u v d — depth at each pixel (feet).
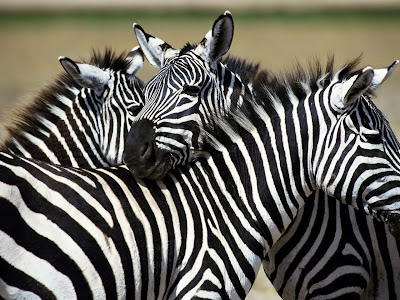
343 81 29.37
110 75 36.78
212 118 31.04
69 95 36.70
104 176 27.30
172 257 27.04
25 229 23.98
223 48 33.55
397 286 32.45
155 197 27.89
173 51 35.14
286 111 29.94
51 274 24.09
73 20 246.27
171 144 30.86
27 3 329.31
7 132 34.83
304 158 29.45
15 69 146.10
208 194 29.14
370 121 28.71
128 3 338.34
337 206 31.89
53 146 35.35
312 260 32.01
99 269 24.94
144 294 26.35
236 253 28.66
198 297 27.25
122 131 36.01
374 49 166.40
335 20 243.81
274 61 143.43
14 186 24.20
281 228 30.04
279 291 33.37
